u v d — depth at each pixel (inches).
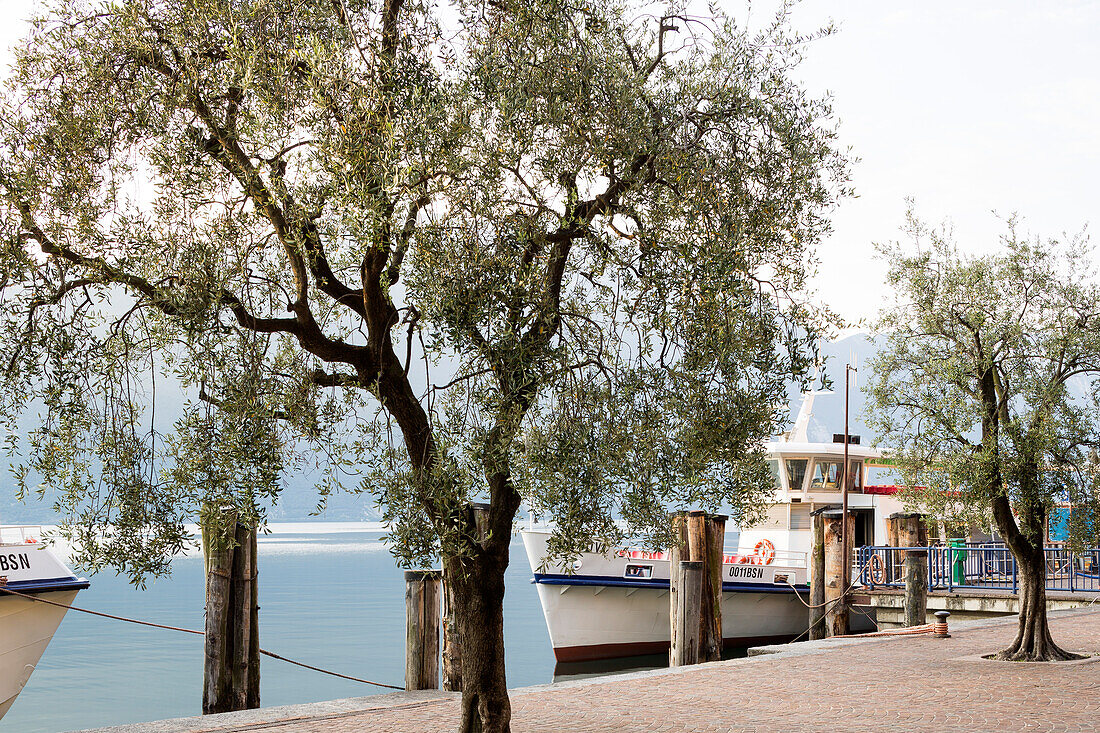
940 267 598.2
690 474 293.7
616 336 301.6
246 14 288.8
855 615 1079.0
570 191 301.6
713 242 293.3
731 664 613.9
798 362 307.4
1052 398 568.7
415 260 276.4
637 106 303.9
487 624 329.7
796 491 1126.4
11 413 292.8
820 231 332.2
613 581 936.3
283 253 324.8
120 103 297.4
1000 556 1152.8
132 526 288.8
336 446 289.6
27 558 638.5
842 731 399.5
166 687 853.2
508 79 295.7
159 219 306.3
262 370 294.8
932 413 584.7
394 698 493.7
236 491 279.4
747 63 319.6
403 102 269.9
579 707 463.8
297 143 283.4
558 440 280.7
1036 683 513.3
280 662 998.4
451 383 273.6
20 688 634.2
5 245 277.4
